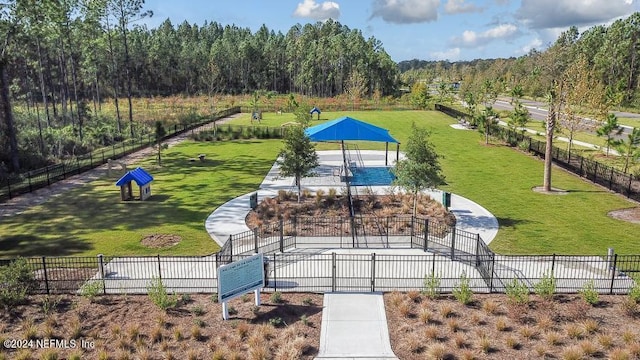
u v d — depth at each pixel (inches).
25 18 1471.5
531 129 2030.0
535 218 880.3
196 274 644.1
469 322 514.6
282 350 458.6
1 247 761.6
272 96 3622.0
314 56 4416.8
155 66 4323.3
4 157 1382.9
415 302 561.6
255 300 564.1
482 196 1029.8
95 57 2337.6
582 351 453.7
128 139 1840.6
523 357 452.4
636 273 611.5
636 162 1280.8
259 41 5211.6
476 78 3757.4
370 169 1306.6
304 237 772.0
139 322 522.6
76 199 1039.0
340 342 483.2
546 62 2250.2
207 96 3762.3
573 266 660.1
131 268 666.8
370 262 676.1
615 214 903.7
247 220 874.1
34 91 2438.5
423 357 457.4
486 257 654.5
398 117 2529.5
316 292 589.6
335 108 2970.0
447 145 1668.3
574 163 1277.1
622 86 2760.8
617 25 3240.7
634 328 500.7
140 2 1941.4
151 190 1107.9
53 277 636.7
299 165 950.4
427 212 900.0
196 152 1605.6
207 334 498.0
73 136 1772.9
